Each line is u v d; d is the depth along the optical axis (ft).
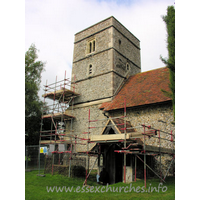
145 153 34.96
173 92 33.71
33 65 80.79
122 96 57.21
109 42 65.10
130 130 42.80
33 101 73.72
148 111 47.70
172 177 39.06
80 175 43.19
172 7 34.47
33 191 31.48
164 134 44.06
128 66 70.85
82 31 74.90
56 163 48.29
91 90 64.64
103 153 41.68
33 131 74.84
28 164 57.47
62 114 59.72
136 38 79.71
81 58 71.61
